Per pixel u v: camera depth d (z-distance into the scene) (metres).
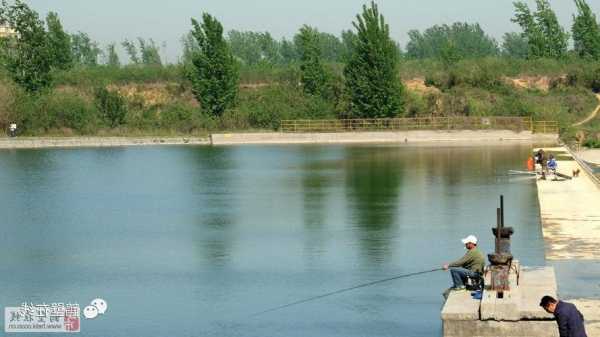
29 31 108.81
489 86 115.50
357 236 35.56
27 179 59.78
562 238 33.12
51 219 42.03
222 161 72.12
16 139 92.38
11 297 27.14
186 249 33.84
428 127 97.12
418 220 39.12
